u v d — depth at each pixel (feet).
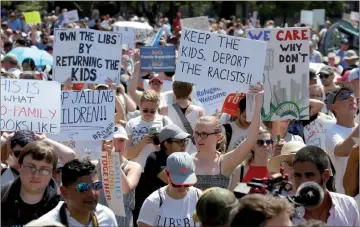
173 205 20.17
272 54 26.68
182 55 25.61
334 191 20.92
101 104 24.79
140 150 27.32
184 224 20.06
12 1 127.75
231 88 25.40
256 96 25.11
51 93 23.56
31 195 18.86
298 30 26.53
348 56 55.47
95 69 28.53
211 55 25.49
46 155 18.57
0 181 20.29
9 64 43.39
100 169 22.31
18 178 19.19
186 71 25.64
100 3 158.10
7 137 22.86
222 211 16.42
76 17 89.04
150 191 24.02
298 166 18.04
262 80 25.39
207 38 25.50
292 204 15.60
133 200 23.40
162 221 20.10
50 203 19.01
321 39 95.20
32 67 44.34
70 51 28.43
